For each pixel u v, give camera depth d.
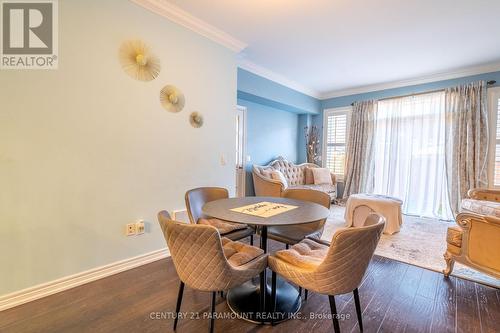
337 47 3.31
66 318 1.60
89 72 1.97
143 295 1.87
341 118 5.64
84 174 1.98
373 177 5.04
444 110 4.24
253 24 2.73
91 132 2.00
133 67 2.23
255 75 4.14
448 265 2.21
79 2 1.91
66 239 1.91
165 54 2.46
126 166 2.23
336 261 1.23
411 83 4.68
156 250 2.49
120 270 2.22
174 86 2.55
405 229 3.65
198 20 2.64
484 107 3.88
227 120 3.15
